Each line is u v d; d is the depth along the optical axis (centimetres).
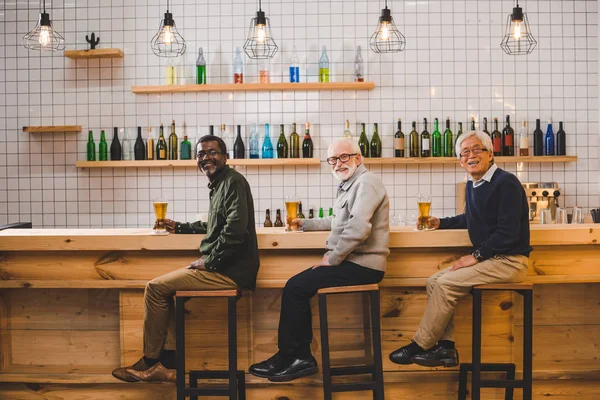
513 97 468
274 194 471
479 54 468
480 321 265
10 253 291
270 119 469
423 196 286
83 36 471
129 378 271
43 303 302
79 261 290
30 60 471
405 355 269
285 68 468
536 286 299
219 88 456
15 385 300
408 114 468
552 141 461
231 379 258
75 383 295
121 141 471
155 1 470
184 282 259
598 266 290
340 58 468
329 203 469
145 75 469
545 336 300
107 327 301
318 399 294
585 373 289
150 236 280
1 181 473
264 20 385
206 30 469
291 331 261
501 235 258
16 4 471
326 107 469
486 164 270
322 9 467
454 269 267
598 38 466
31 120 473
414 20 468
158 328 264
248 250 268
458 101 468
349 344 292
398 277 289
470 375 294
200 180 470
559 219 359
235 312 258
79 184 473
